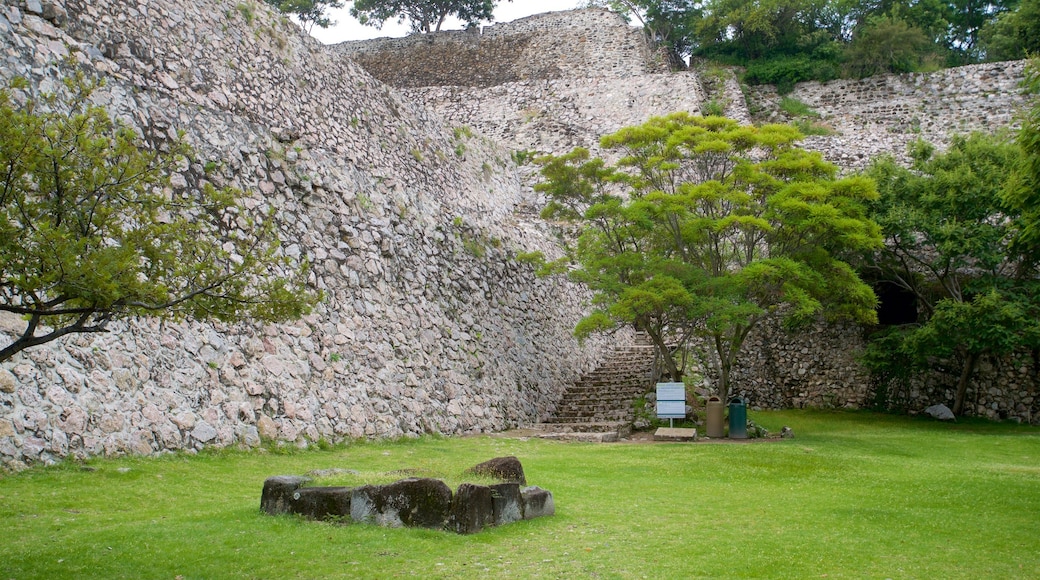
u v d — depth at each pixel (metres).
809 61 35.56
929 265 20.92
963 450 14.59
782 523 7.58
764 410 22.53
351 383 13.20
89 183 5.69
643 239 18.33
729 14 35.81
